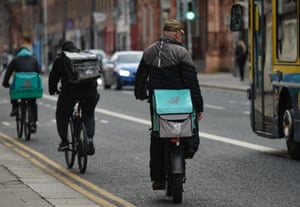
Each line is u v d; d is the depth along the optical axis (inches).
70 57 911.7
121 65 2856.8
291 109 1023.6
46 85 3442.4
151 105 712.4
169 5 4891.7
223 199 747.4
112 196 772.0
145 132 1378.0
